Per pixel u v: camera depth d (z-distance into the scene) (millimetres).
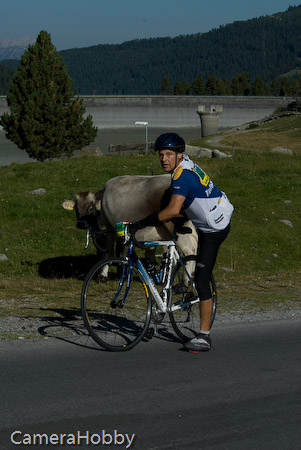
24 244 15000
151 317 6434
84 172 24891
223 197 6035
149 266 6324
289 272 13484
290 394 4992
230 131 144375
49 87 53750
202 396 4871
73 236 16016
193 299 6516
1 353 5871
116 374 5348
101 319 6355
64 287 10617
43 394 4789
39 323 7105
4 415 4355
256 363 5828
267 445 3990
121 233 6070
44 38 54250
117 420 4324
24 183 22812
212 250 6082
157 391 4945
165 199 9586
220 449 3910
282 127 135500
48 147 54406
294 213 20469
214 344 6496
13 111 54188
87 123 55625
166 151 5805
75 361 5680
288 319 7824
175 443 3979
